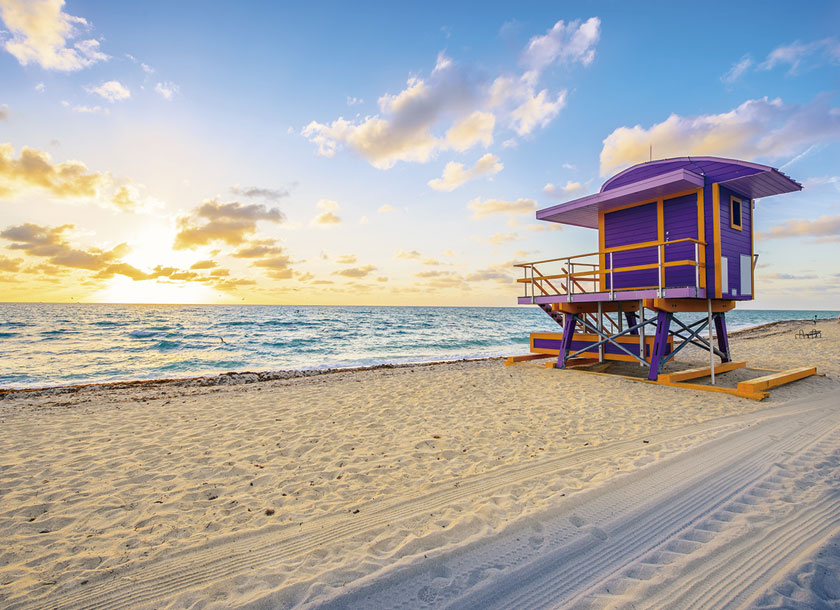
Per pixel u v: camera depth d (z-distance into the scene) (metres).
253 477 5.02
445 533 3.41
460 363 18.52
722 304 12.09
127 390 12.27
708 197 10.20
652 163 10.98
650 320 11.06
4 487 4.76
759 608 2.35
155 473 5.17
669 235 10.88
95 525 3.87
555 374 12.10
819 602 2.38
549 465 5.09
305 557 3.17
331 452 5.88
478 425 7.07
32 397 11.20
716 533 3.25
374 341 33.06
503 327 54.50
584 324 13.59
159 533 3.70
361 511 4.01
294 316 72.06
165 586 2.88
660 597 2.50
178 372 18.23
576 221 13.62
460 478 4.79
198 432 6.99
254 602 2.60
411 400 9.10
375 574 2.85
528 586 2.70
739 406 8.14
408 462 5.41
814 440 5.60
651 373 10.64
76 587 2.90
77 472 5.22
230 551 3.33
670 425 6.83
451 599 2.59
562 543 3.21
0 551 3.42
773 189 10.73
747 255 11.37
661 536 3.26
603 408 8.09
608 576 2.77
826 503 3.68
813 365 13.77
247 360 22.14
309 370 16.23
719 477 4.41
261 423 7.50
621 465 4.91
